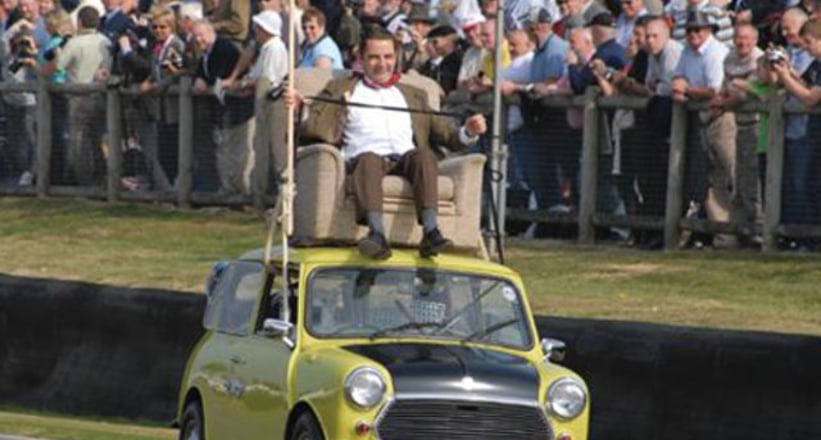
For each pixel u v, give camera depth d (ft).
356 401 118.11
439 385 119.34
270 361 127.85
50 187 278.67
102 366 191.52
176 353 184.96
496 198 179.22
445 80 224.94
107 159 270.26
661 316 174.81
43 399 196.13
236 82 248.93
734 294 183.93
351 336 126.82
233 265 140.05
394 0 239.09
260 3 242.78
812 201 195.21
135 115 265.95
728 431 147.95
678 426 150.92
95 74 272.92
